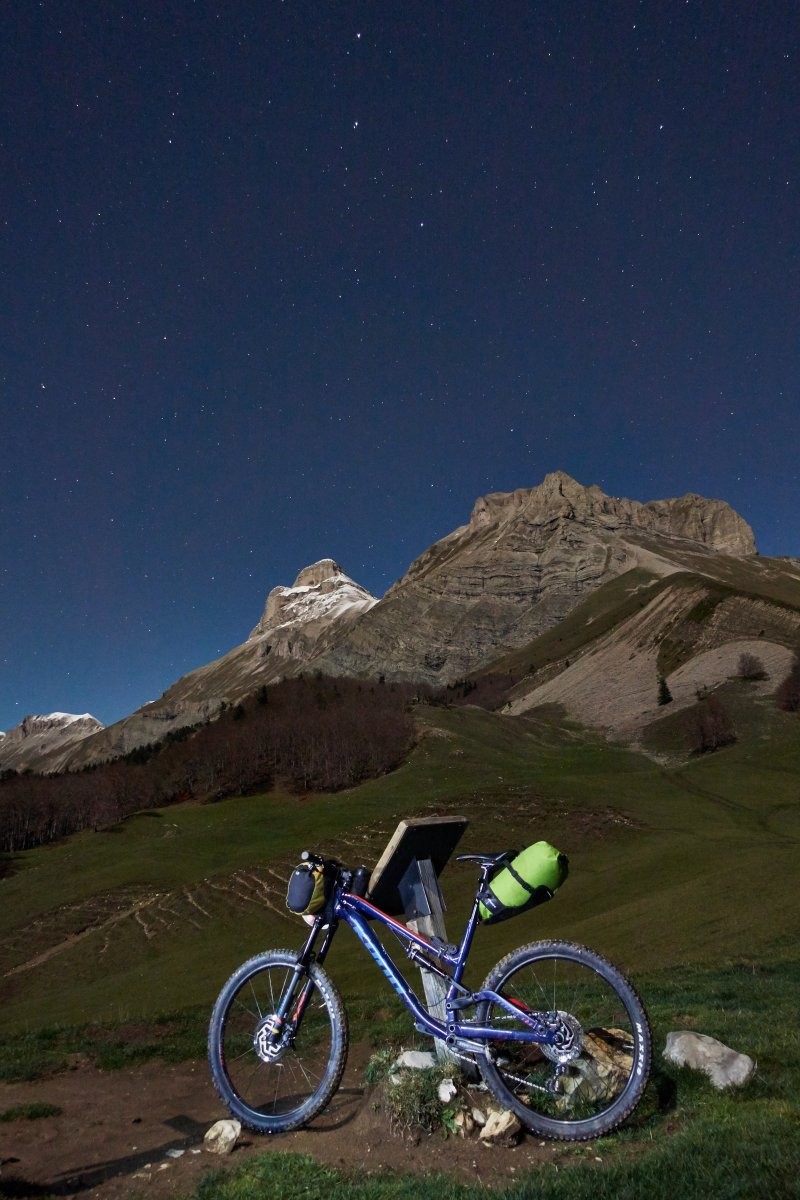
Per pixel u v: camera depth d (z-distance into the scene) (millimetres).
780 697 156625
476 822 93938
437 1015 4781
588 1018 6328
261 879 88125
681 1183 3424
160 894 90750
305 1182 3920
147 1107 6145
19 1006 59000
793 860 43906
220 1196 3867
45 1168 4691
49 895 96000
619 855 76062
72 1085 7070
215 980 53094
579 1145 4211
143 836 127812
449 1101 4504
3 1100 6547
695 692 180625
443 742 164375
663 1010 7895
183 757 193250
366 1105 4723
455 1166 4070
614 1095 4438
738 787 106875
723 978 15391
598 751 155250
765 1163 3469
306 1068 6730
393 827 101250
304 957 4941
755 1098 4625
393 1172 4043
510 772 136125
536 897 4496
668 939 32688
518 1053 4684
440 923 5055
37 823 147750
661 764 138125
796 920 30859
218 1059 5027
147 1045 8227
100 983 62500
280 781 163125
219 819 134875
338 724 189875
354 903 4910
